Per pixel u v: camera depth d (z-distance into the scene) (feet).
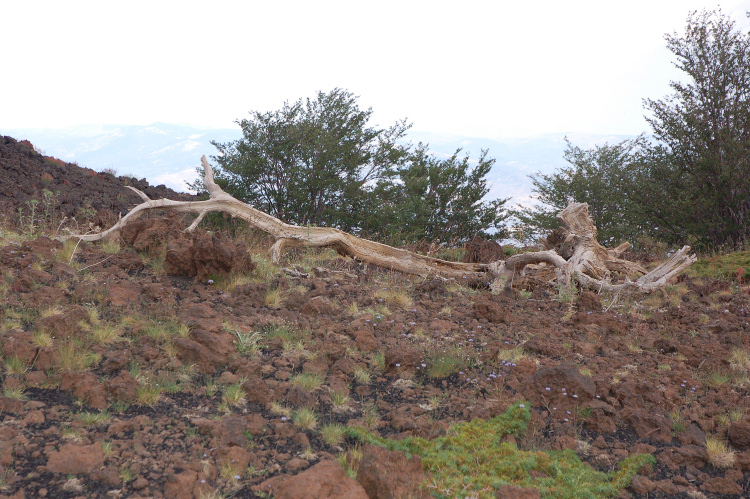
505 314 24.32
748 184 58.29
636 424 15.23
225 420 12.24
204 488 10.08
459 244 63.46
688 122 63.67
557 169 92.27
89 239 26.23
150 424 12.09
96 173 61.05
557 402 15.76
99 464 10.30
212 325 17.17
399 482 10.25
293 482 9.53
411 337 20.74
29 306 17.11
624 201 71.36
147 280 22.33
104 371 14.16
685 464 13.91
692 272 45.06
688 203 61.21
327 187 53.52
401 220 57.16
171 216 27.58
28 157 55.52
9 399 11.78
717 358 20.71
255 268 25.71
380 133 59.41
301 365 16.75
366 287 27.76
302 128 52.54
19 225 31.30
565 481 11.89
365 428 13.37
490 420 14.21
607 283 30.89
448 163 69.46
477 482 11.05
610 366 19.36
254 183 52.85
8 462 9.92
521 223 85.40
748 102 61.31
